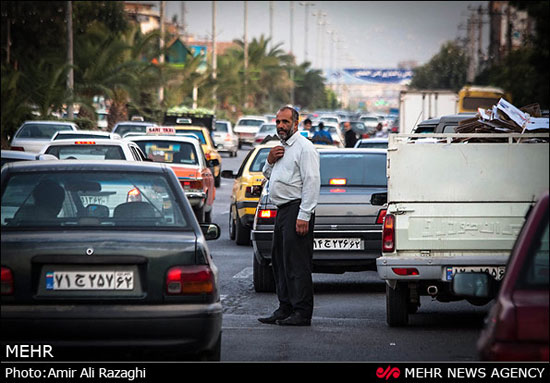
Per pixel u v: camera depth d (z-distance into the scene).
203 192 44.81
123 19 126.12
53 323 14.46
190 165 45.28
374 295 28.33
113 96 112.38
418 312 25.25
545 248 10.73
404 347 20.02
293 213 22.56
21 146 70.25
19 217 15.75
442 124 36.34
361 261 27.36
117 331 14.54
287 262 22.69
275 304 26.14
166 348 14.71
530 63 107.94
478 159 21.50
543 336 10.29
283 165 22.61
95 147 38.50
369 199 27.50
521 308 10.41
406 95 88.12
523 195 21.44
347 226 27.23
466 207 21.45
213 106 176.38
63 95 100.81
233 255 37.41
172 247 15.04
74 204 16.05
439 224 21.44
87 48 113.62
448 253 21.42
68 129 73.19
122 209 15.95
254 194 39.81
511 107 23.80
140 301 14.76
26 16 110.75
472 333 21.78
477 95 92.00
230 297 27.36
